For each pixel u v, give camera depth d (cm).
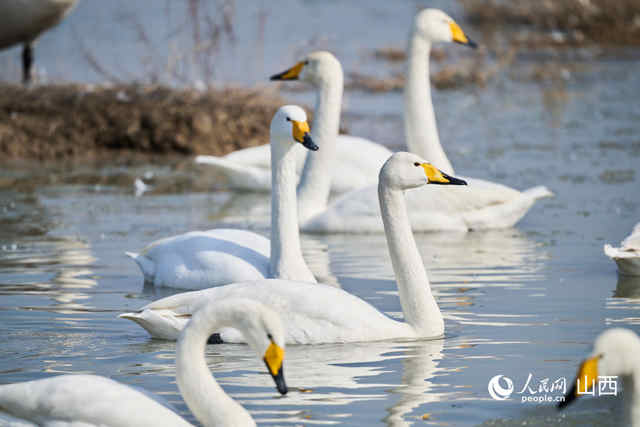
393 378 830
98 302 1105
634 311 1034
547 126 2552
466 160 2125
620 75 3456
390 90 3206
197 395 696
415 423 733
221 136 2378
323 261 1336
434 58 3725
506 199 1558
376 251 1402
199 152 2352
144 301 1111
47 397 687
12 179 2017
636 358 589
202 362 698
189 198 1847
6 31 2398
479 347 916
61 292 1150
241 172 1920
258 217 1650
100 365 871
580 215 1602
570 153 2173
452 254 1361
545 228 1527
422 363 870
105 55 3189
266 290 942
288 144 1130
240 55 3244
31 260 1320
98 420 680
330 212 1572
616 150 2194
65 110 2417
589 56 3881
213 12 3628
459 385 812
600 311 1038
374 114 2761
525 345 920
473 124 2627
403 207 970
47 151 2303
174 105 2441
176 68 2736
